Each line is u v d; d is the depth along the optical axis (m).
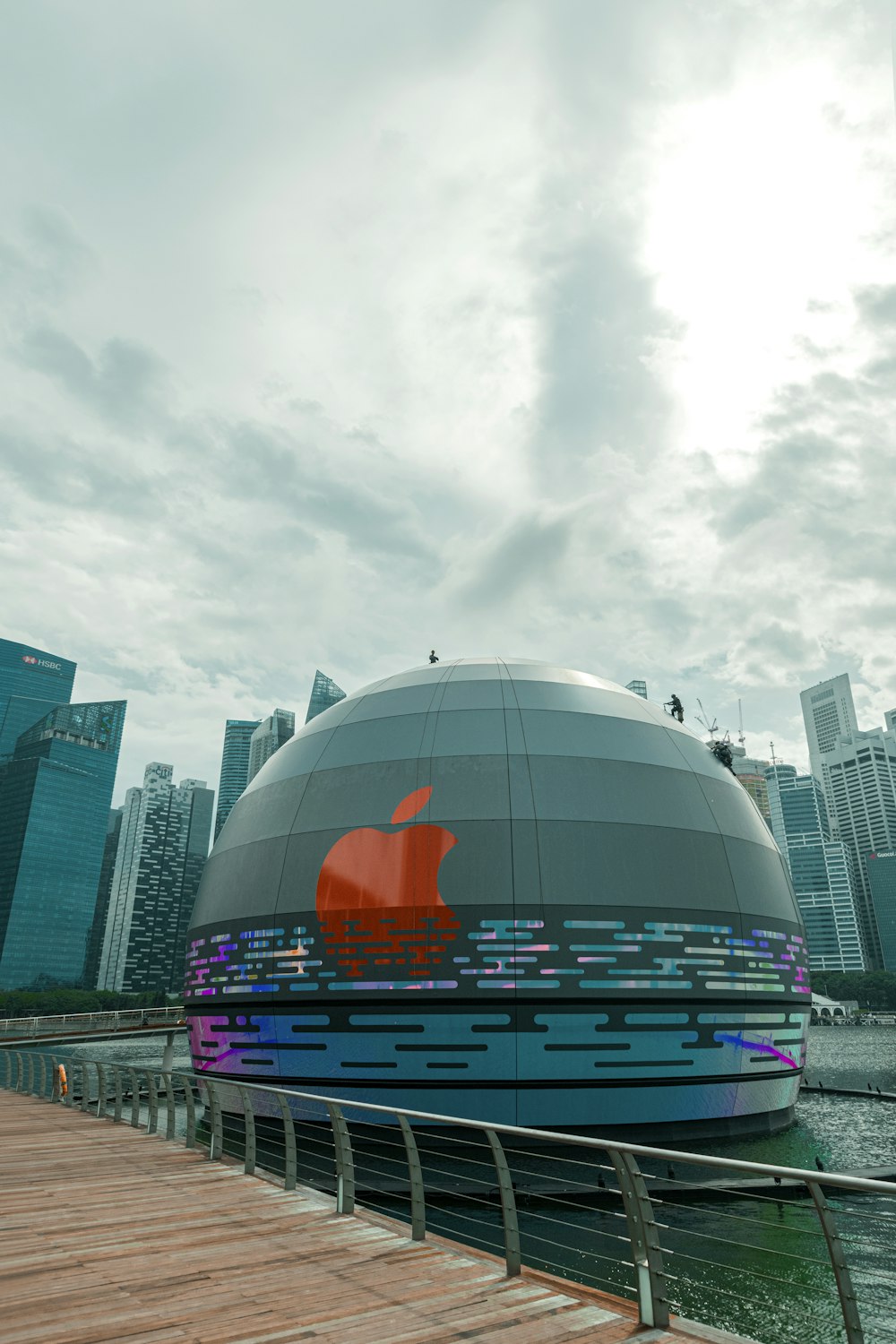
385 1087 22.22
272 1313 7.45
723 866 25.44
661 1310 7.00
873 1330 11.57
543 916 22.66
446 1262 8.91
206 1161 15.23
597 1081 21.89
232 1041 24.98
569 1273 13.93
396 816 24.58
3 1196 12.22
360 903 23.55
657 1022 22.62
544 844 23.61
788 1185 18.39
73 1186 12.93
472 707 27.36
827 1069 71.75
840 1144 23.09
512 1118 21.61
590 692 29.00
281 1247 9.49
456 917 22.70
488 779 24.84
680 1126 22.56
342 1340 6.82
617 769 25.78
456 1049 21.89
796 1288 13.16
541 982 22.11
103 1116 22.23
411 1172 10.00
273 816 27.17
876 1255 14.55
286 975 24.00
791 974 26.33
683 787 26.52
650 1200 7.28
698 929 23.91
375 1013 22.58
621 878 23.53
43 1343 6.80
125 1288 8.11
